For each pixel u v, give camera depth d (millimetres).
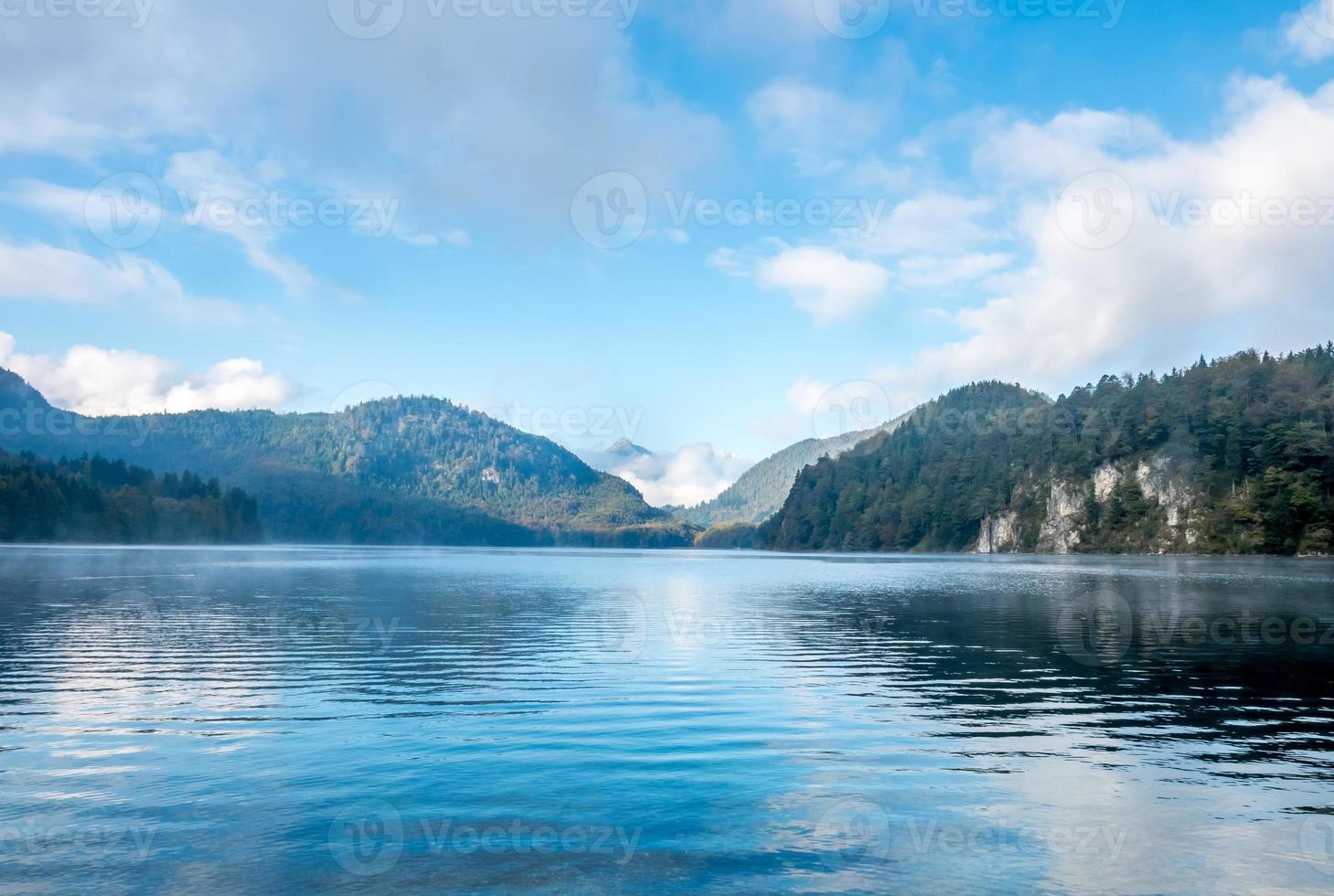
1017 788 15547
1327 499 174500
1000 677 27359
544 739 18875
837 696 23906
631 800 14859
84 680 25906
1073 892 11344
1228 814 14266
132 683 25453
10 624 40969
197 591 64625
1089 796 15125
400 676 26984
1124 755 17734
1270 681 26641
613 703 22766
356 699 23094
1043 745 18516
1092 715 21547
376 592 66250
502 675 27219
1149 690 24953
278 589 68562
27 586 67188
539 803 14719
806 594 69812
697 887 11438
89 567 98562
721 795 15109
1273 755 17734
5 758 17141
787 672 27969
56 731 19328
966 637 38250
